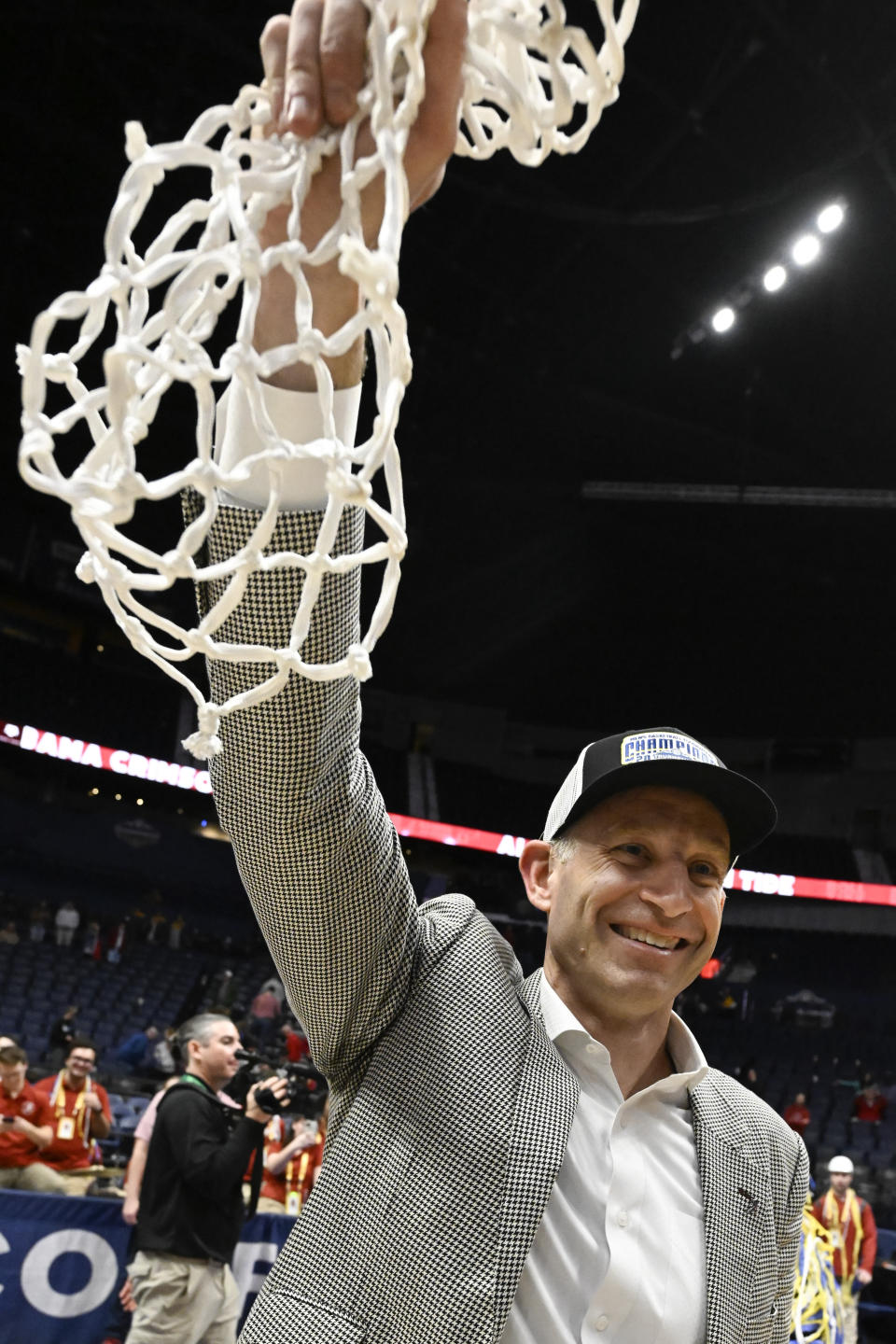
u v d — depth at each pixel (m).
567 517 18.03
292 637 0.65
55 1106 5.88
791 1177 1.31
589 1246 1.09
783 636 20.84
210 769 1.02
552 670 22.73
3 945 15.98
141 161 0.64
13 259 13.09
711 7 10.16
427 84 0.70
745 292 12.84
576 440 16.39
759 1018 20.42
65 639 20.86
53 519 19.20
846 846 22.11
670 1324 1.09
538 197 12.27
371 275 0.59
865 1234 6.73
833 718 22.45
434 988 1.15
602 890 1.21
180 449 14.23
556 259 13.16
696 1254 1.15
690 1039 1.30
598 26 9.16
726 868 1.28
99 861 19.84
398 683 23.38
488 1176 1.05
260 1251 4.54
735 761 23.38
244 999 17.30
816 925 22.02
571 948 1.24
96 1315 4.02
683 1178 1.20
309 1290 1.03
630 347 14.43
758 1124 1.32
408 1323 1.00
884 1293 7.35
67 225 12.66
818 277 12.83
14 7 10.29
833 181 11.53
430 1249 1.02
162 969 17.27
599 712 23.48
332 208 0.73
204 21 10.21
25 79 11.11
